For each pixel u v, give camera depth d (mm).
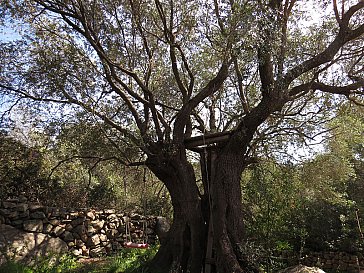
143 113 8227
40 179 10680
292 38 7812
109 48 7906
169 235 7547
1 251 8250
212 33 7277
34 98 7559
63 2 7469
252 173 8945
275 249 7922
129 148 7754
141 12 8195
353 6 7320
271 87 6949
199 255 7137
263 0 6590
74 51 7461
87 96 7434
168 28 8195
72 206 11625
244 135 7188
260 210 8109
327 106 9086
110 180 13055
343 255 9453
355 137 10836
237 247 6758
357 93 7820
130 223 12016
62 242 9734
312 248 9922
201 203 7734
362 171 13484
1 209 8906
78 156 8016
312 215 10219
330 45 7250
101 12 7680
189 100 7781
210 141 7684
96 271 8141
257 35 6348
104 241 10992
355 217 9836
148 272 7363
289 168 9133
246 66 7633
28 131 9500
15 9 7535
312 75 8484
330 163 10953
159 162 7512
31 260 8633
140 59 8422
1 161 9633
